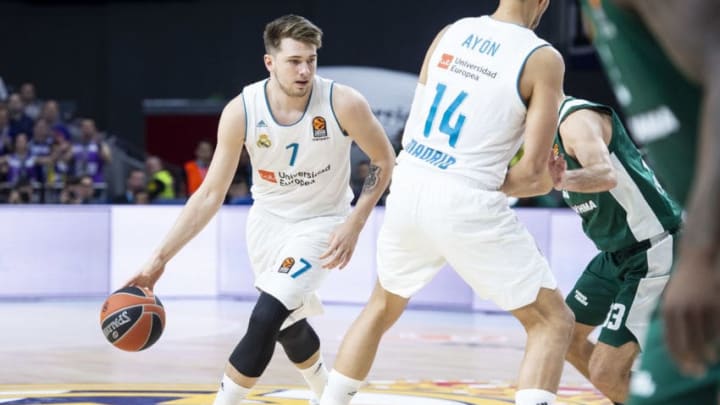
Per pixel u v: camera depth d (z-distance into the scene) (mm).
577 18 33938
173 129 42281
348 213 9656
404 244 7441
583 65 33938
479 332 18641
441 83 7418
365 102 9180
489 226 7125
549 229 20703
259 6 41406
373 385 12758
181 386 12531
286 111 9094
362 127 9055
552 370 7137
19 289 23344
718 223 3254
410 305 22547
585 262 20312
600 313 9031
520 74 7168
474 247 7152
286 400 11305
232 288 24031
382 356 15531
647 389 4004
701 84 3623
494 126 7223
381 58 37156
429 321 20266
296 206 9438
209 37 41969
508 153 7320
